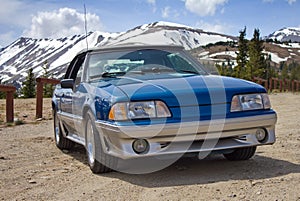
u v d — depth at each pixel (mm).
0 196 4898
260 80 30344
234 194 4445
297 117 11031
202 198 4383
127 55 6523
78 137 6797
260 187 4648
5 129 10672
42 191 5023
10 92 11719
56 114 7938
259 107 5387
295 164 5695
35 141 8781
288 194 4371
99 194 4762
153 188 4867
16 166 6457
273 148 6887
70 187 5129
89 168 6145
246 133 5301
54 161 6789
